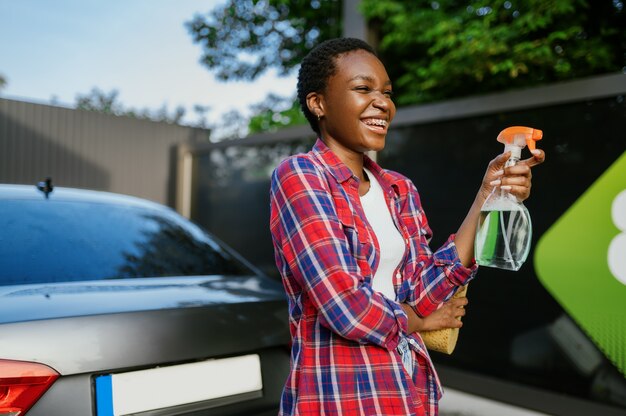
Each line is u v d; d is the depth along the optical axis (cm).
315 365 124
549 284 351
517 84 512
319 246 120
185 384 168
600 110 336
